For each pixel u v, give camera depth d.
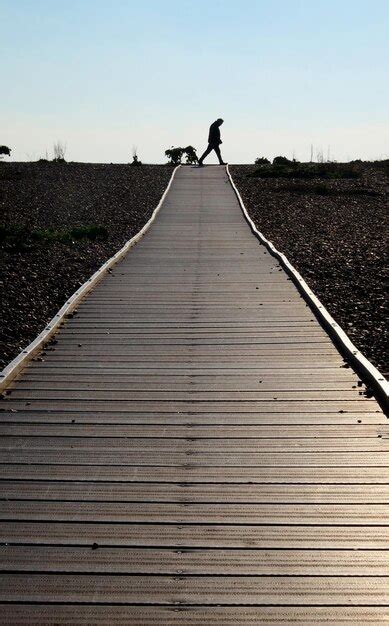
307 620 4.02
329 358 8.51
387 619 4.03
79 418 6.78
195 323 9.98
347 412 6.93
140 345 9.00
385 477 5.62
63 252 16.70
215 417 6.80
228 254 15.44
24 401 7.20
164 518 5.02
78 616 4.06
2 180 31.41
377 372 7.68
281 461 5.90
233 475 5.66
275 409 7.00
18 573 4.42
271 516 5.05
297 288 12.08
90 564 4.50
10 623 4.00
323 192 29.31
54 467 5.79
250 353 8.68
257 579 4.37
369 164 41.69
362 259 15.97
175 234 18.30
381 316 11.06
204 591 4.26
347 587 4.29
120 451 6.09
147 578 4.37
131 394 7.38
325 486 5.48
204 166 38.44
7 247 16.83
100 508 5.15
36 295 12.39
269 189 29.98
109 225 21.03
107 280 12.80
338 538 4.79
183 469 5.76
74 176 33.75
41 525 4.94
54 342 9.14
